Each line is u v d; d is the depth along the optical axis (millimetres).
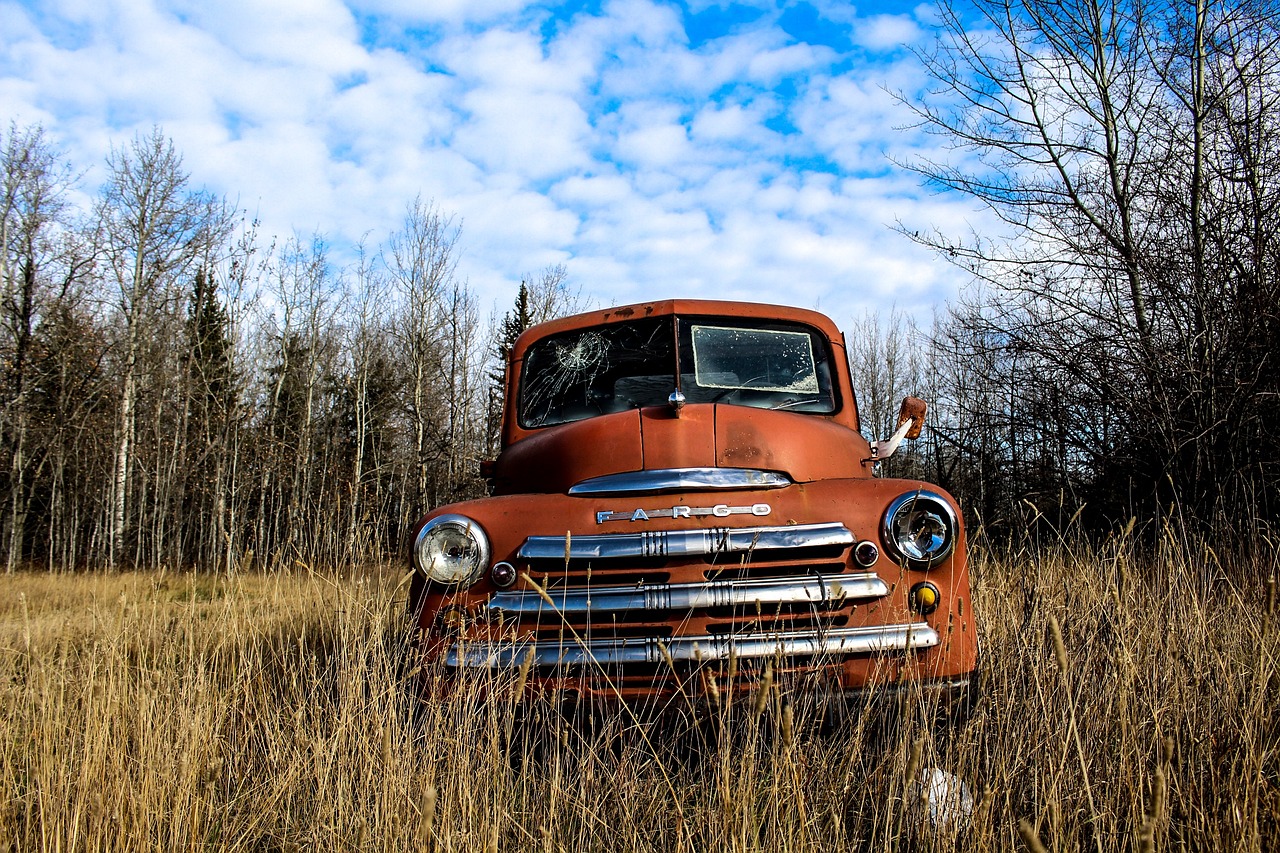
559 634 2922
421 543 3092
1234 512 6270
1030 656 3143
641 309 4547
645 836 2504
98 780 2740
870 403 35844
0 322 28469
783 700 2676
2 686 3816
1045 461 9039
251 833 2752
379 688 3057
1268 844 2291
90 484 30812
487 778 2611
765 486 3137
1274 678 2939
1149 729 2818
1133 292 8234
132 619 4426
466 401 33469
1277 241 7254
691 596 2855
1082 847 2418
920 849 2357
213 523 22203
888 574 2936
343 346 33562
